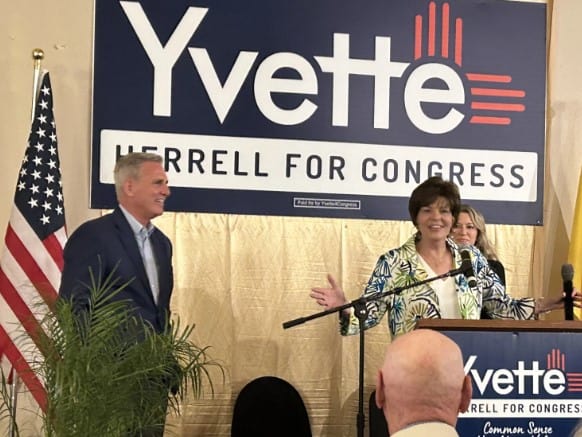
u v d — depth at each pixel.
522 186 5.26
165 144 4.92
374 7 5.14
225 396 4.93
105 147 4.87
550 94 5.36
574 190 5.36
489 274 4.03
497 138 5.24
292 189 5.04
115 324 3.23
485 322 3.16
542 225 5.28
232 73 5.00
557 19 5.38
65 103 4.88
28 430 4.56
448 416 1.87
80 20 4.91
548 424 3.17
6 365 4.18
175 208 4.93
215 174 4.96
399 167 5.14
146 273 4.06
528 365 3.17
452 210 3.94
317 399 5.03
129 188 4.14
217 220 4.99
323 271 5.07
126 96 4.90
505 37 5.27
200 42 4.97
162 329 4.06
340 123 5.09
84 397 3.05
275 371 5.00
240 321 4.98
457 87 5.21
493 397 3.15
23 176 4.39
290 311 5.03
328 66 5.09
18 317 4.20
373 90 5.13
